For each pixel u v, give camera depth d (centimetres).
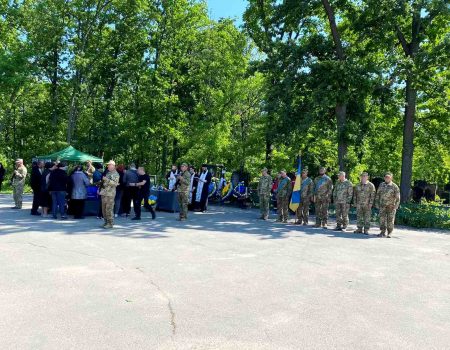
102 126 3594
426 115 2541
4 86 3334
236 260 894
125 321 512
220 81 3494
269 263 879
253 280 731
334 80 2084
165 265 816
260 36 2836
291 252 1023
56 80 3747
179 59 3731
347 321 547
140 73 3538
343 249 1110
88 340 453
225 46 3456
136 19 3484
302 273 802
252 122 3541
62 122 4109
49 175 1508
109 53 3800
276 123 2252
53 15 3244
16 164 1783
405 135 2400
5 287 631
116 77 3788
